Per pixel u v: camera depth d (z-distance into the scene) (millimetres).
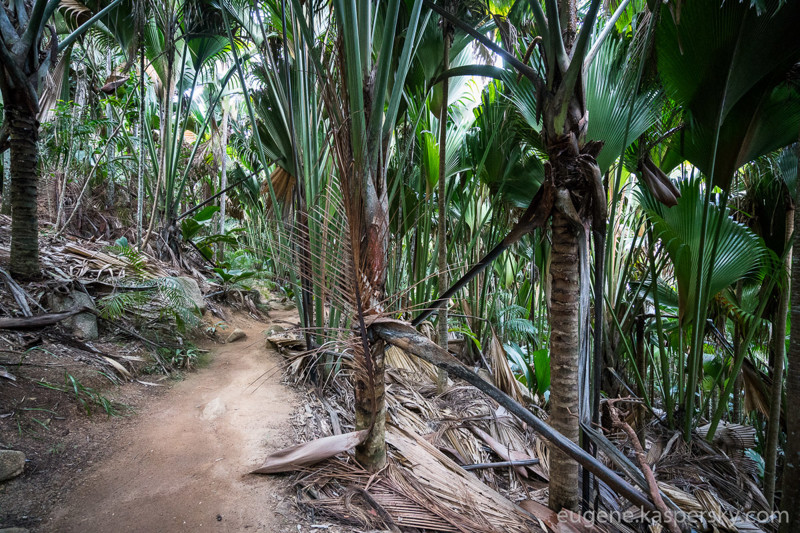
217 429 2244
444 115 3080
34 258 2846
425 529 1750
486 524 1827
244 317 4578
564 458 1968
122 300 2844
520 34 2789
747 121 2572
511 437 2949
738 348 3602
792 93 2402
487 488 2145
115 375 2473
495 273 5391
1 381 1988
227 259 7273
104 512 1557
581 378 1872
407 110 3531
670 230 2961
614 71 2387
